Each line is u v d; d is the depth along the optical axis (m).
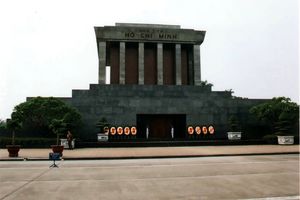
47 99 34.00
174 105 39.38
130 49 47.97
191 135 38.38
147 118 40.66
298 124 36.59
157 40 46.75
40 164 18.30
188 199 9.24
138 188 10.92
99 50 45.56
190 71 48.16
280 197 9.45
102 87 40.25
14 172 14.87
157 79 45.91
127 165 17.66
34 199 9.25
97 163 18.77
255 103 40.62
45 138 32.62
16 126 22.98
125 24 47.88
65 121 31.62
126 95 40.25
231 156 22.58
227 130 39.56
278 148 27.94
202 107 39.75
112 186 11.30
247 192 10.19
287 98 36.59
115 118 38.28
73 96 38.66
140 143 32.19
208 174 14.07
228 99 40.31
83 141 35.28
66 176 13.62
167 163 18.53
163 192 10.24
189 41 47.56
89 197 9.54
